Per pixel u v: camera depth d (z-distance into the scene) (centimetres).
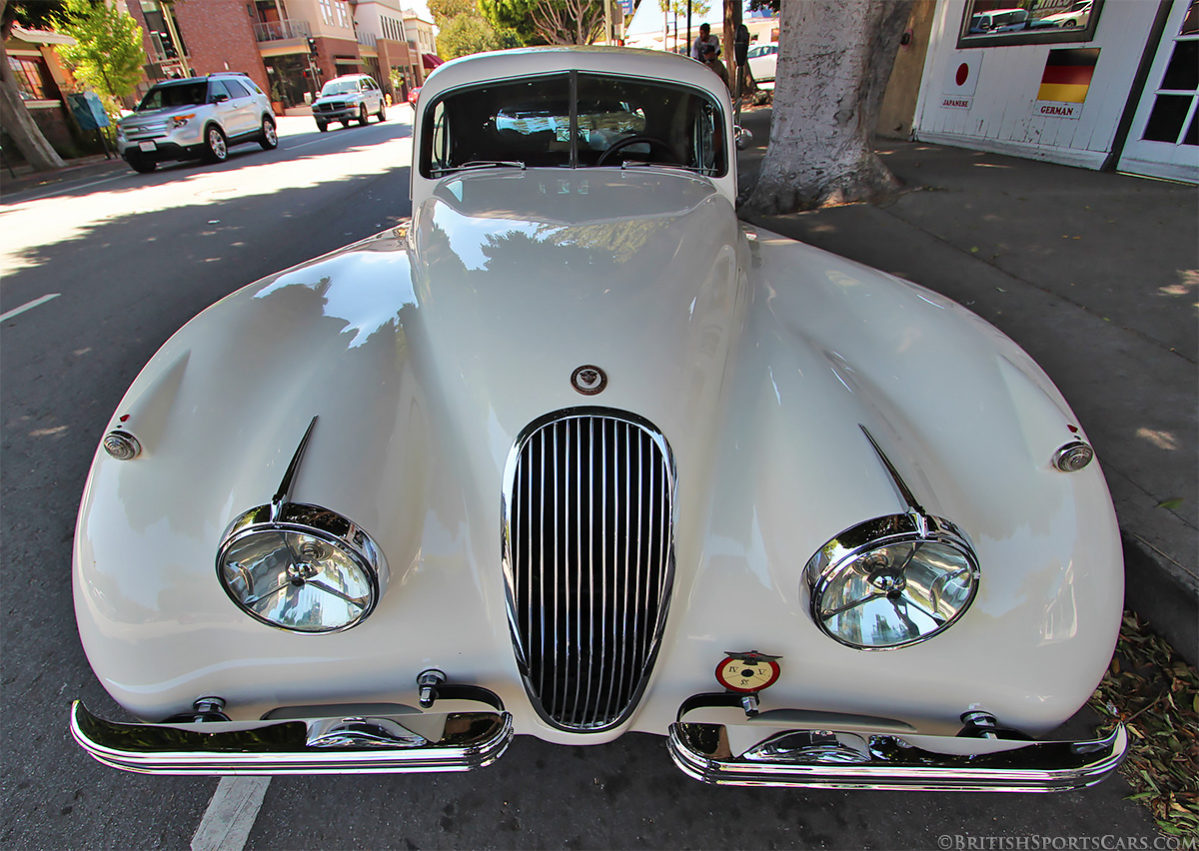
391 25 6091
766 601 141
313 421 148
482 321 167
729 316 183
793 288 216
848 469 139
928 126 857
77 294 546
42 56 1805
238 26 4069
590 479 143
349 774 134
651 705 152
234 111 1512
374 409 156
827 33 558
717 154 287
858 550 126
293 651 140
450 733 139
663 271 183
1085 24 603
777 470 148
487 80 274
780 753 136
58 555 258
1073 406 289
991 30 727
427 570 144
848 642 133
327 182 1050
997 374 164
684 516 145
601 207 223
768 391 165
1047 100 657
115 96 1847
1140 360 316
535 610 143
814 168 600
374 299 203
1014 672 138
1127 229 454
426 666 145
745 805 171
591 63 272
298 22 4338
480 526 148
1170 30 528
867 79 576
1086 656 137
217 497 143
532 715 151
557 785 176
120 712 198
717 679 146
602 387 148
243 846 163
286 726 134
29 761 184
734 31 1611
